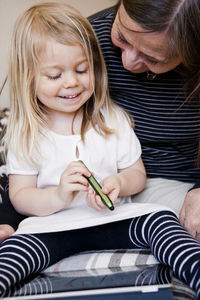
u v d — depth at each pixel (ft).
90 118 3.62
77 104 3.46
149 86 3.71
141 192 3.94
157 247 2.92
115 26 3.25
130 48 3.22
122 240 3.31
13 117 3.61
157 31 2.86
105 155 3.57
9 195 3.65
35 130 3.49
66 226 3.15
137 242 3.26
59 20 3.38
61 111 3.56
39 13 3.46
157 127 3.84
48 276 2.87
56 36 3.29
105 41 3.73
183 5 2.78
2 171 4.24
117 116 3.72
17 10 5.18
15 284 2.74
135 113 3.85
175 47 2.93
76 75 3.37
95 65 3.60
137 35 2.96
